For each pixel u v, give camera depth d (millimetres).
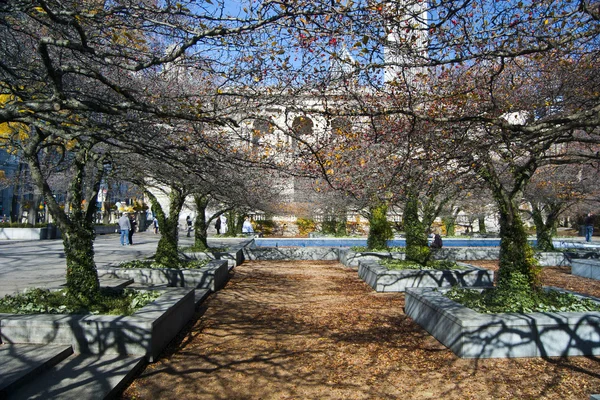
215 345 6590
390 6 5258
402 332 7332
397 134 7809
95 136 5375
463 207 24969
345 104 7352
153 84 8172
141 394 4867
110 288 7566
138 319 5785
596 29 5094
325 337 7074
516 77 10133
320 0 4555
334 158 8555
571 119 4805
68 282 6551
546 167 16250
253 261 18250
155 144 6629
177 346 6492
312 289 11531
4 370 4758
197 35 4531
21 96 5543
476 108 8391
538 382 5219
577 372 5504
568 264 16781
